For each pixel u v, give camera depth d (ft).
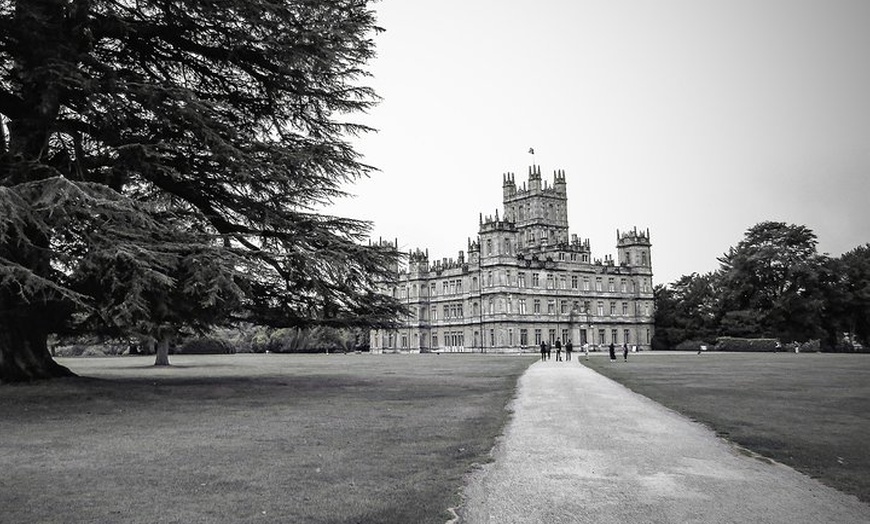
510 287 311.06
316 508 24.07
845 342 288.92
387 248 73.41
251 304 76.02
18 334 70.59
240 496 25.64
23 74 56.80
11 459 33.04
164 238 57.00
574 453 35.88
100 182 63.46
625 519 23.90
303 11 65.82
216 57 68.23
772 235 281.74
